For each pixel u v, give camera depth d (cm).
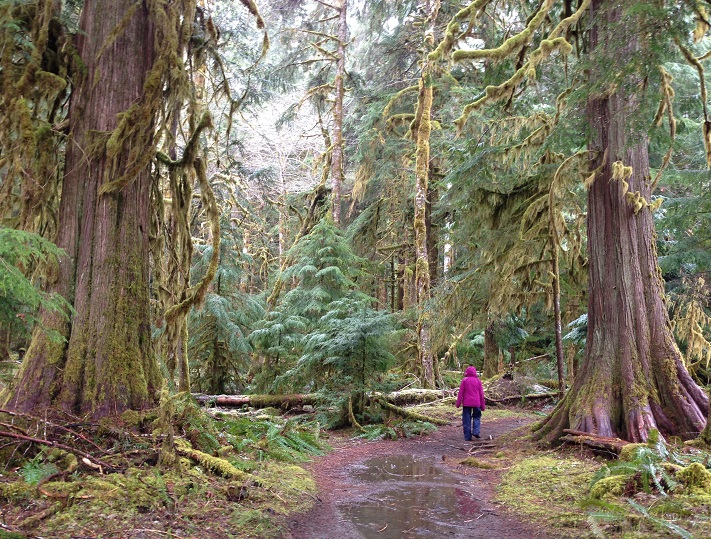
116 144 636
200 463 556
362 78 2069
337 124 1844
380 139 1805
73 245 636
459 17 866
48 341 596
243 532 428
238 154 2316
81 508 408
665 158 823
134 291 653
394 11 1903
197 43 841
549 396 1454
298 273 1502
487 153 1032
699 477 505
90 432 556
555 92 1178
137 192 676
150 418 599
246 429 783
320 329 1161
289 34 1939
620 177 776
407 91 1645
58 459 494
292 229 2403
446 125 1603
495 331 1672
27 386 574
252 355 1538
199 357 1383
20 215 596
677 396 727
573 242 1234
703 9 708
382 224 2172
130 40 683
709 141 774
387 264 2402
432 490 636
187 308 754
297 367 1154
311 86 2136
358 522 509
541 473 650
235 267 1460
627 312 779
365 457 839
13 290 391
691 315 1209
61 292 620
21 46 619
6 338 692
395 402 1322
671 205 1246
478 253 1340
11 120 591
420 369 1514
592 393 772
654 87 616
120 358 617
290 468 659
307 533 470
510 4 1140
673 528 410
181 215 782
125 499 436
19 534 342
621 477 534
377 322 1076
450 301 1349
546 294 1300
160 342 868
